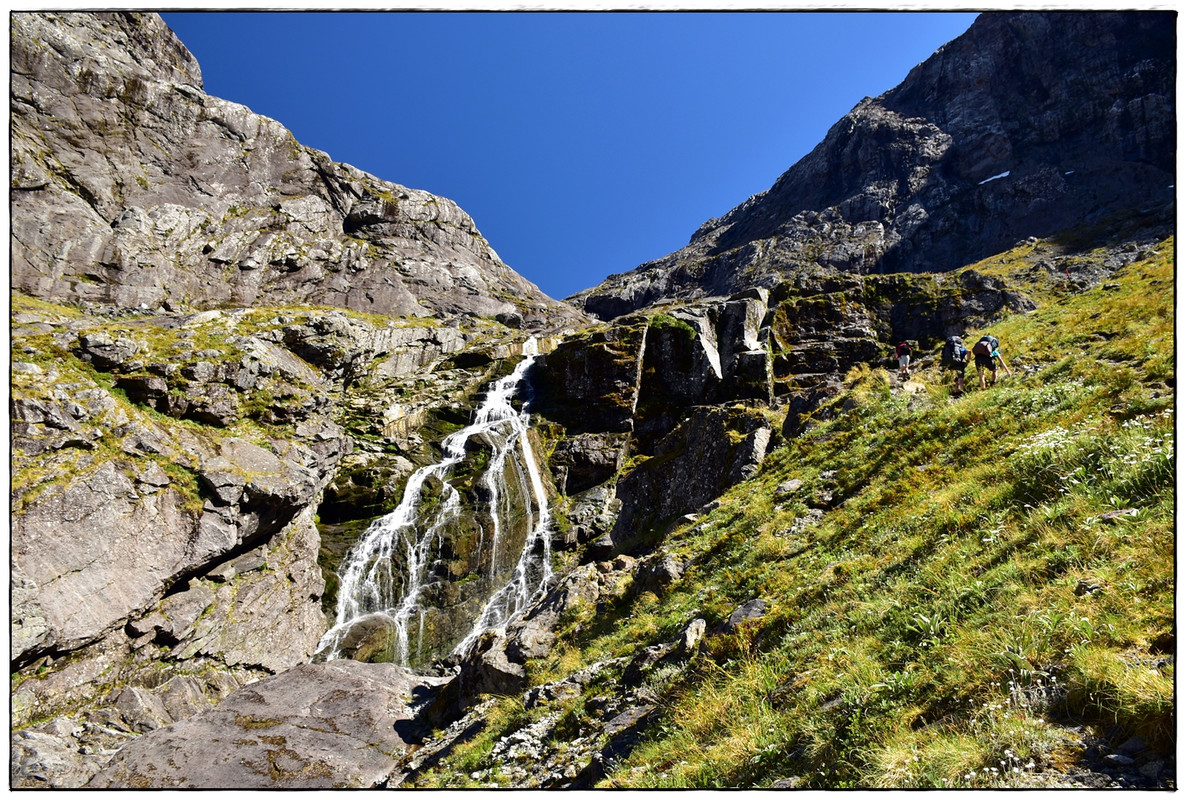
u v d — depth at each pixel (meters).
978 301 37.75
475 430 43.28
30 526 20.75
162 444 26.73
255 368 34.31
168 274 55.72
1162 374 9.20
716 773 6.02
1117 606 4.67
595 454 38.81
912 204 108.31
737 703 7.16
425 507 36.47
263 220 67.75
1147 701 3.73
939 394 15.65
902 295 40.34
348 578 32.81
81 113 57.06
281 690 19.25
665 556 14.87
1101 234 75.44
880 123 125.44
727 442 22.28
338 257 71.00
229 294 60.22
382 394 47.66
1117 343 13.06
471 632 28.55
